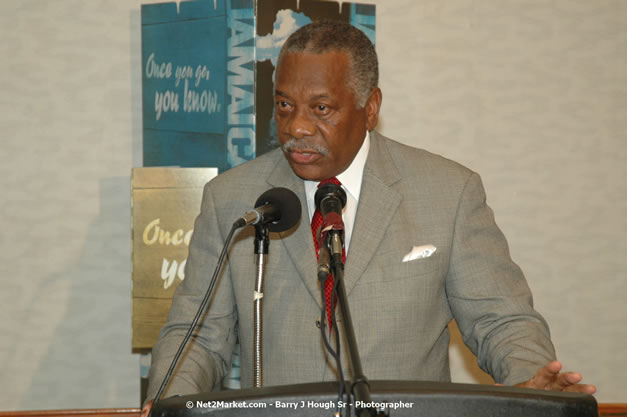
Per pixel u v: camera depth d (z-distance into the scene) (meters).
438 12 2.77
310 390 0.89
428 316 1.63
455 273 1.66
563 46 2.84
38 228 2.66
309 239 1.65
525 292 1.66
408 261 1.62
